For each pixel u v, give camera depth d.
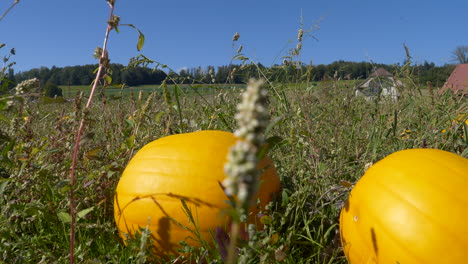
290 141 1.19
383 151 1.32
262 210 0.87
